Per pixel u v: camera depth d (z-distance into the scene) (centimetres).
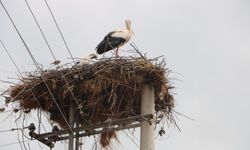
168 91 1661
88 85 1598
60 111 1574
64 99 1641
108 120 1616
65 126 1681
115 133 1652
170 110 1661
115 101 1598
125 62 1605
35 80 1636
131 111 1619
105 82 1594
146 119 1535
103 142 1648
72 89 1598
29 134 1566
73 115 1625
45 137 1577
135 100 1625
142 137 1523
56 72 1630
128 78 1592
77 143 1574
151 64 1608
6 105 1633
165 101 1658
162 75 1611
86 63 1625
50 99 1641
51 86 1623
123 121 1544
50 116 1686
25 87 1631
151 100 1582
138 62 1600
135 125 1584
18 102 1641
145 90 1591
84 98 1628
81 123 1662
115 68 1603
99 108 1628
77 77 1603
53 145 1602
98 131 1612
